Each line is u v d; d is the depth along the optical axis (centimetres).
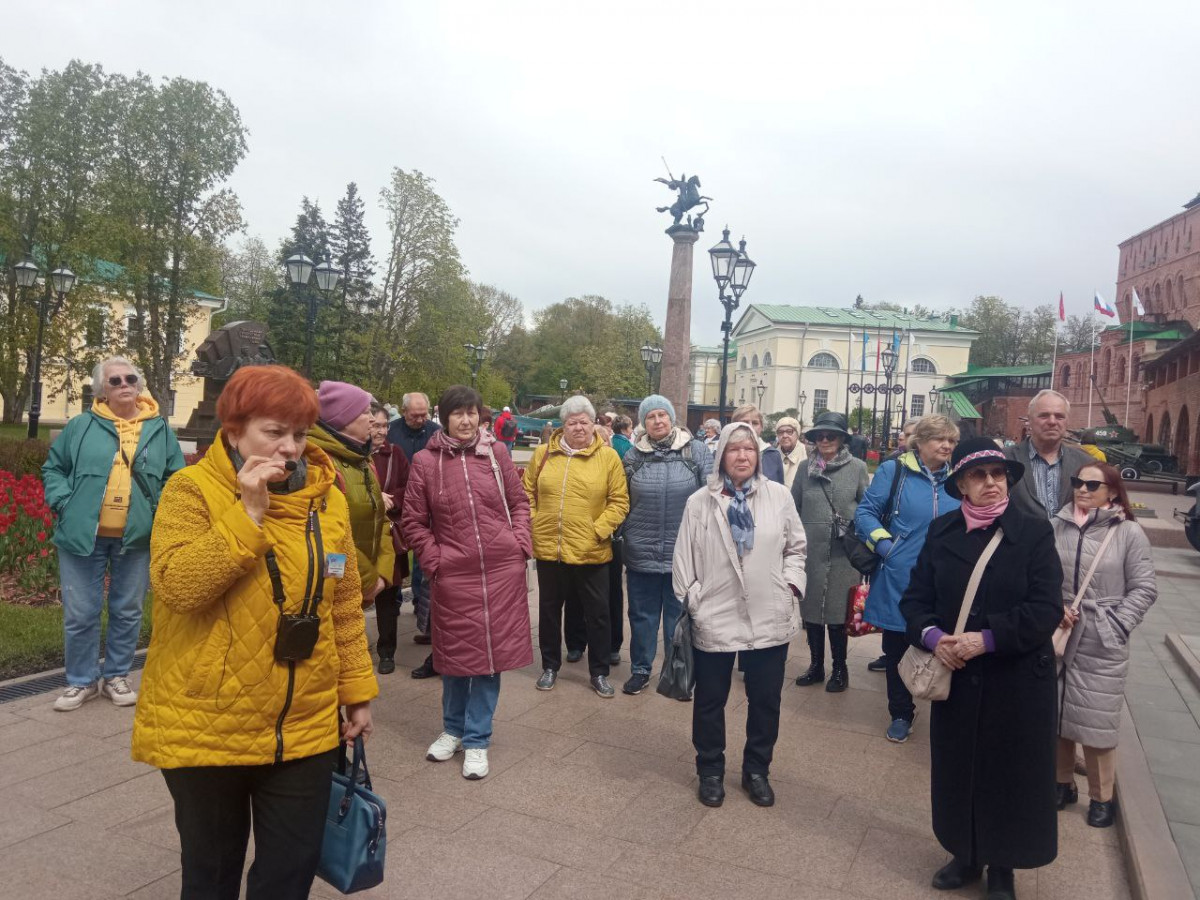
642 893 326
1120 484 419
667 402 604
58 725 466
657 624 595
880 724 542
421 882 327
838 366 7756
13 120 3344
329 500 234
